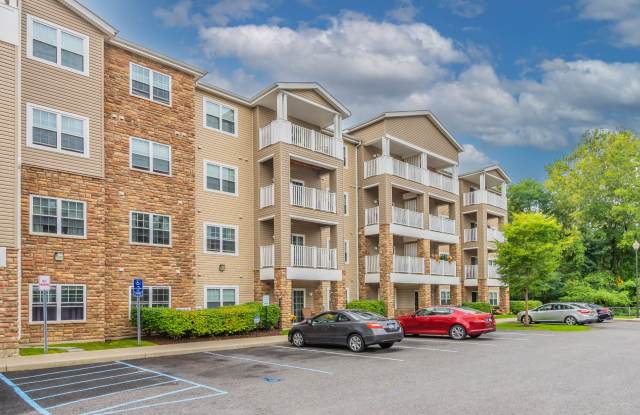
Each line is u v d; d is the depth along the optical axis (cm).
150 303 2055
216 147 2430
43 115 1761
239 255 2464
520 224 2916
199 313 1955
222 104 2483
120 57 2053
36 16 1770
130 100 2069
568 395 978
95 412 879
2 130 1544
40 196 1727
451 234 3550
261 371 1288
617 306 4350
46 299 1581
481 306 3566
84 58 1888
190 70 2275
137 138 2077
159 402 945
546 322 3073
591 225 5075
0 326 1473
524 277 2903
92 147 1875
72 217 1798
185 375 1232
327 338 1761
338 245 2683
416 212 3253
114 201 1981
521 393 998
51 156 1764
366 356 1570
